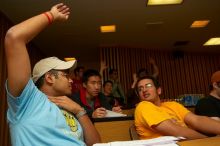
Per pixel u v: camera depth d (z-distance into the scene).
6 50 1.05
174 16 4.73
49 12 1.17
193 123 1.73
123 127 1.78
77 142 1.13
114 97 4.59
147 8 4.34
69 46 6.30
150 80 1.88
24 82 1.07
